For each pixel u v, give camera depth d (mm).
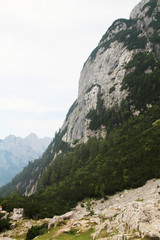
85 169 63656
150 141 49312
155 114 65438
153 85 79312
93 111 114562
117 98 98250
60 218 25062
